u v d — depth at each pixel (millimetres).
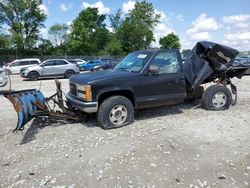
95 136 5398
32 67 19625
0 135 5789
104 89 5758
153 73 6180
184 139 5172
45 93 11695
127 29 72625
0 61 46312
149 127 5941
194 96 7875
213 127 5934
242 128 5855
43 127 6191
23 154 4723
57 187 3627
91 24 69438
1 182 3828
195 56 7480
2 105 9117
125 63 6977
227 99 7527
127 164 4180
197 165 4113
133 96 6129
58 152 4719
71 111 6387
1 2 54594
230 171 3932
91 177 3838
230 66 7602
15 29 56062
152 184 3631
